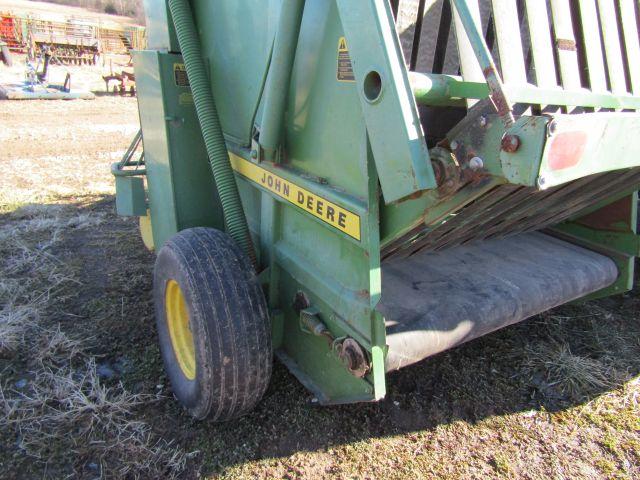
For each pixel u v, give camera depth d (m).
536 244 3.14
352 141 1.89
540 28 1.79
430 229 2.25
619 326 3.55
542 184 1.39
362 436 2.60
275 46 2.08
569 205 2.77
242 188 2.87
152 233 3.46
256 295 2.33
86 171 7.37
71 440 2.55
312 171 2.17
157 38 2.99
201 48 2.92
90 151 8.55
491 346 3.30
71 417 2.67
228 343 2.24
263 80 2.37
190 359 2.65
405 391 2.90
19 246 4.70
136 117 12.02
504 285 2.59
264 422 2.67
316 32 1.99
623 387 2.97
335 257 2.11
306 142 2.18
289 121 2.27
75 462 2.44
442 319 2.29
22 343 3.27
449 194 1.62
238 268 2.36
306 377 2.47
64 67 19.64
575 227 3.19
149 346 3.31
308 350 2.44
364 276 1.95
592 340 3.39
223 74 2.76
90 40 20.41
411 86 1.59
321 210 2.08
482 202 2.06
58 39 19.84
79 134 9.84
